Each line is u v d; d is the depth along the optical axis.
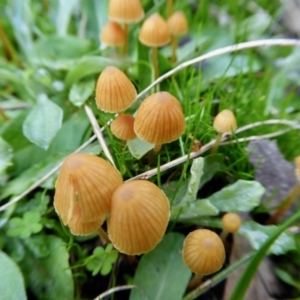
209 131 0.09
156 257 0.08
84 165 0.06
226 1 0.15
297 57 0.12
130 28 0.13
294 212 0.09
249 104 0.11
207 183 0.10
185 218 0.08
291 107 0.12
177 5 0.14
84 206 0.06
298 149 0.10
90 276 0.08
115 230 0.06
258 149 0.10
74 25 0.15
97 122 0.10
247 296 0.08
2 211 0.09
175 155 0.10
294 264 0.08
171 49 0.13
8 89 0.13
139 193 0.06
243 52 0.13
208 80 0.12
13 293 0.07
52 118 0.09
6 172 0.10
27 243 0.08
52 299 0.08
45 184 0.09
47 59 0.12
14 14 0.14
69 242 0.08
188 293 0.08
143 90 0.11
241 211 0.09
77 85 0.11
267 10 0.15
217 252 0.07
